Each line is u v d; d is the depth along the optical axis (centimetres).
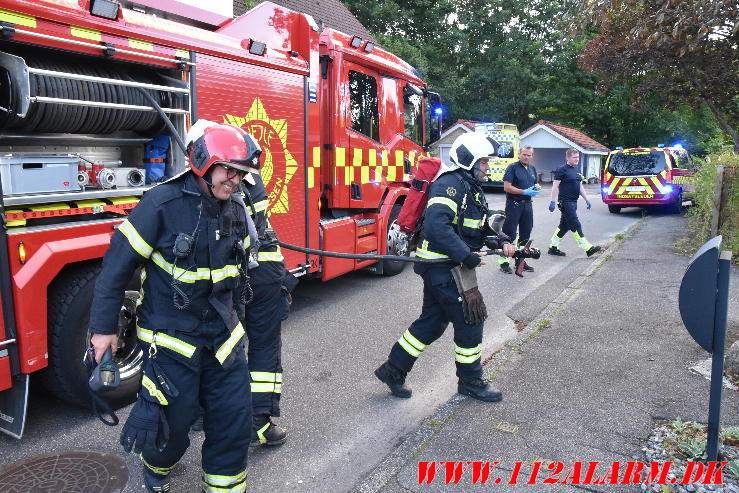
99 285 226
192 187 230
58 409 392
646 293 637
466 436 337
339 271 649
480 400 384
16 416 330
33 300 327
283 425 372
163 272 230
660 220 1341
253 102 488
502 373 427
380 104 716
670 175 1436
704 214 956
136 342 390
